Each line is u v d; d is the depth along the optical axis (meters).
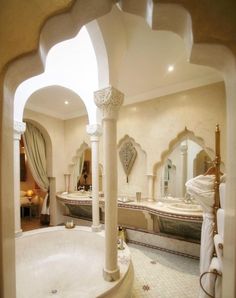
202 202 1.87
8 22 0.64
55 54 2.84
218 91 2.96
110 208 1.84
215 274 1.46
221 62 0.66
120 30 1.92
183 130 3.27
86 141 4.77
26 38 0.63
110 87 1.79
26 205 5.35
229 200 0.64
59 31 0.74
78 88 3.03
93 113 2.98
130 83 3.29
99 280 2.05
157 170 3.67
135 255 3.21
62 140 5.12
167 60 2.56
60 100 4.09
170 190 3.64
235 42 0.56
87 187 5.27
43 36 0.68
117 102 1.86
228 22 0.57
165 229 3.44
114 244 1.86
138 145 3.94
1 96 0.61
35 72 0.75
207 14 0.58
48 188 4.95
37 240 2.89
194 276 2.59
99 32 1.66
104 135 1.87
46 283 2.28
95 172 2.99
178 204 3.35
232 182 0.61
